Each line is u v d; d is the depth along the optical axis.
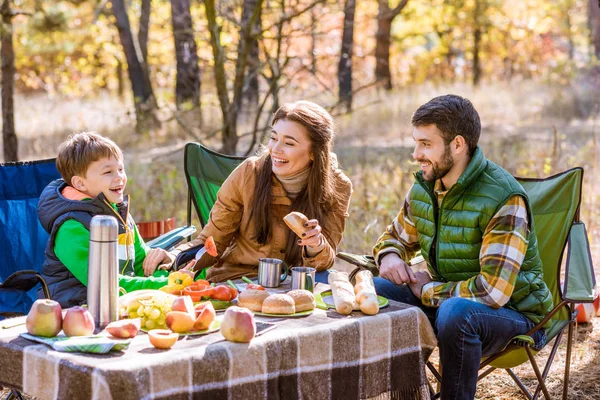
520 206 3.02
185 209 7.15
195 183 4.14
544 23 22.78
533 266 3.14
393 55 26.09
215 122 12.72
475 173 3.05
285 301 2.63
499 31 22.44
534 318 3.10
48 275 3.13
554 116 15.16
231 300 2.79
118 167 3.16
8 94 8.88
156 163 9.90
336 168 3.59
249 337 2.33
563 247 3.39
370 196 6.83
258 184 3.42
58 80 24.28
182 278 2.83
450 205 3.12
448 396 2.86
